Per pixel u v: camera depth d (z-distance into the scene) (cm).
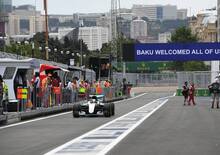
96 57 12712
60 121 4822
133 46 13850
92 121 4788
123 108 7444
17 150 2661
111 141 3030
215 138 3167
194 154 2427
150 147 2711
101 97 5588
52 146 2817
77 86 8031
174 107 7794
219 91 7550
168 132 3591
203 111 6594
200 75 14812
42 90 5888
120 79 18162
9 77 5494
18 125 4366
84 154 2452
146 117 5300
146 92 17988
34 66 6025
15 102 5138
